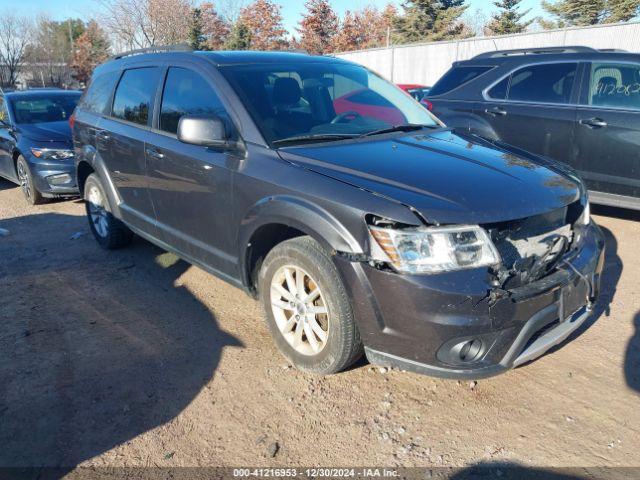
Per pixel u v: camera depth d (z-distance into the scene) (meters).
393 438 2.65
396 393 2.98
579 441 2.59
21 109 8.20
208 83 3.71
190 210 3.80
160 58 4.33
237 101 3.47
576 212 3.08
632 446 2.55
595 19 30.83
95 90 5.31
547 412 2.80
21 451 2.61
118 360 3.37
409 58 22.77
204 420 2.80
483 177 2.87
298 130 3.44
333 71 4.11
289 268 3.06
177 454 2.58
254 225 3.16
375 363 2.78
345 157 3.07
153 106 4.23
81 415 2.86
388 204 2.59
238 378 3.15
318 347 3.02
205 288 4.43
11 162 8.09
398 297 2.53
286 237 3.30
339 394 2.98
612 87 5.48
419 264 2.50
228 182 3.36
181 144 3.80
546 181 2.98
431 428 2.71
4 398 3.00
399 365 2.69
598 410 2.80
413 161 3.04
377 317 2.63
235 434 2.70
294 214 2.88
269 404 2.91
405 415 2.81
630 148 5.29
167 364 3.31
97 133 4.96
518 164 3.16
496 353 2.59
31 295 4.38
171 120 4.01
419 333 2.54
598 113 5.49
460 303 2.47
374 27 41.00
